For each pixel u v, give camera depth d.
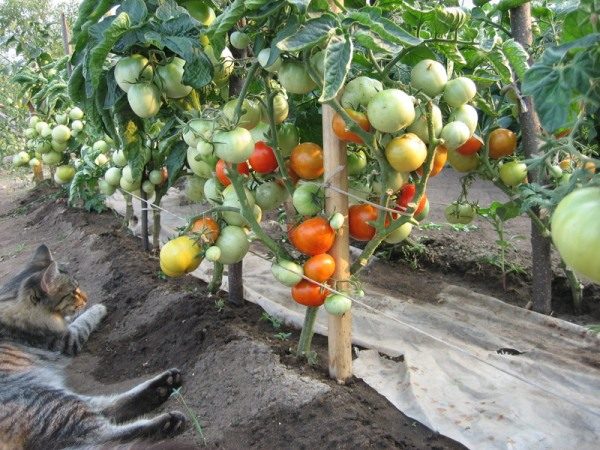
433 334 1.26
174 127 1.20
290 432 0.96
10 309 1.28
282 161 0.91
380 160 0.82
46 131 2.37
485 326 1.31
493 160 1.22
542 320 1.29
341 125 0.82
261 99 0.92
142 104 0.88
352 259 1.71
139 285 1.65
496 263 1.56
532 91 0.52
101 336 1.50
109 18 0.89
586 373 1.08
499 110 1.27
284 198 0.99
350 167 0.95
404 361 1.13
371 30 0.72
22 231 2.74
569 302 1.43
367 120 0.80
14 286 1.34
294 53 0.79
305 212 0.89
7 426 1.03
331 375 1.06
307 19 0.74
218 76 0.98
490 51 0.87
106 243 2.09
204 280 1.63
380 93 0.75
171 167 1.16
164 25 0.87
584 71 0.49
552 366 1.11
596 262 0.42
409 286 1.54
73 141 2.37
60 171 2.47
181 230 1.14
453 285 1.52
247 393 1.07
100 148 1.97
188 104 1.03
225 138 0.82
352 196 0.86
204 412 1.09
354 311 1.35
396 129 0.75
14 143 3.93
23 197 3.47
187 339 1.30
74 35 0.97
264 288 1.49
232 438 0.99
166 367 1.28
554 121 0.51
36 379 1.18
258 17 0.78
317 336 1.25
